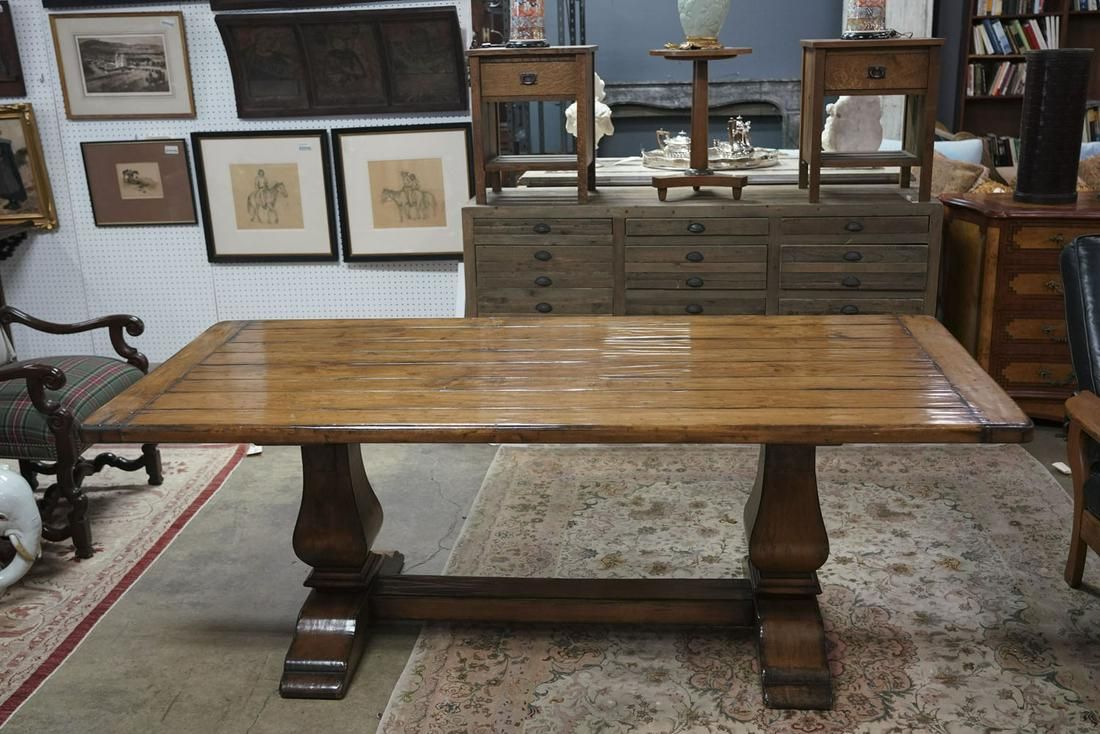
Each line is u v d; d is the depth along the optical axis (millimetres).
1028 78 4031
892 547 3105
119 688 2506
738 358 2535
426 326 2902
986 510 3342
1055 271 3922
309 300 4805
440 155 4480
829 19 7793
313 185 4594
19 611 2869
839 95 3777
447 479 3734
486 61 3818
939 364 2453
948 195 4395
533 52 3785
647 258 3986
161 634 2746
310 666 2486
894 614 2740
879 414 2125
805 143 4098
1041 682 2428
